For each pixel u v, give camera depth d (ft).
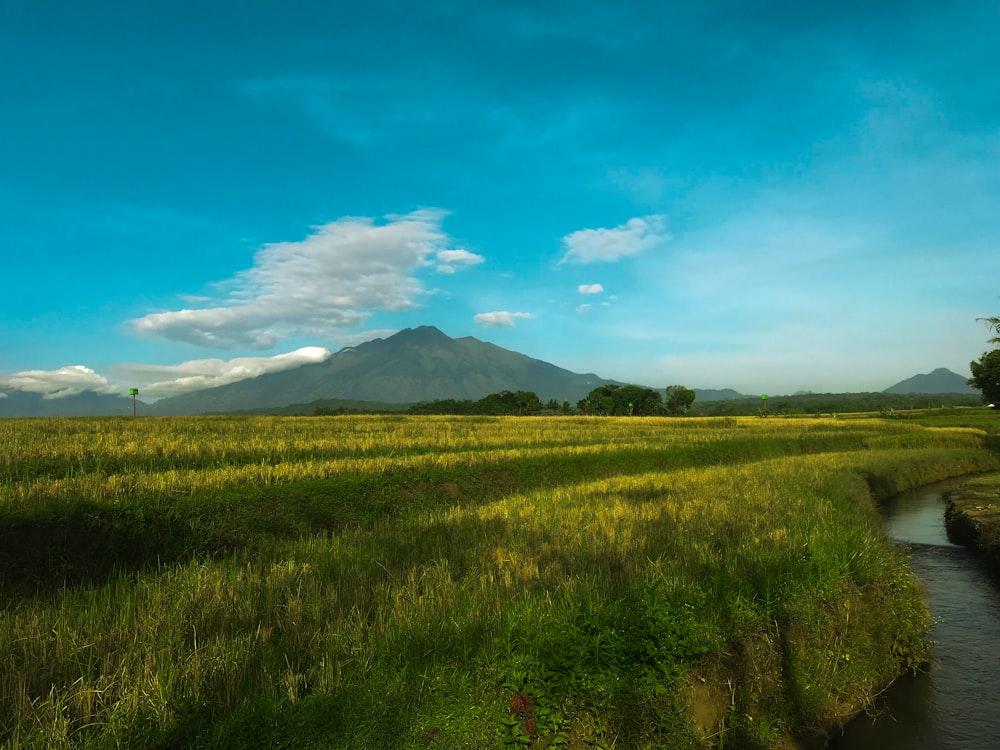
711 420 197.57
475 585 22.39
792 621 22.30
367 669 15.48
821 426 176.55
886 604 27.48
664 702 16.62
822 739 20.42
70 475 49.42
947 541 52.24
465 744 13.56
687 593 21.20
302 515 44.11
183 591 21.01
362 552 29.07
